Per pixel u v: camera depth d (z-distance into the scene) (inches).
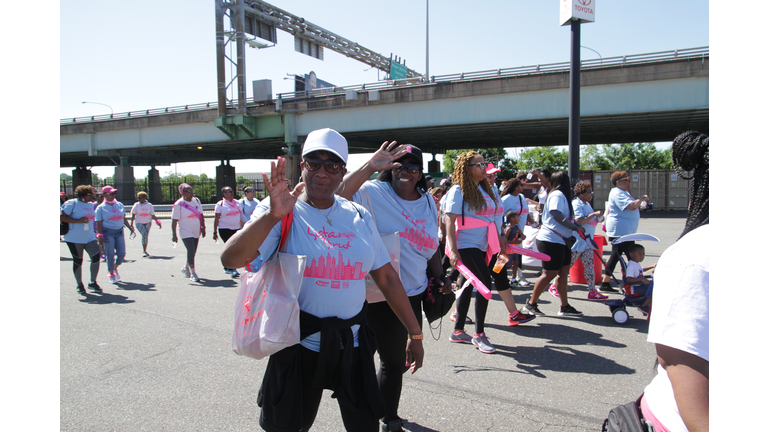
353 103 1058.1
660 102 778.8
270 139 1217.4
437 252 119.2
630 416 49.1
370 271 84.5
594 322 202.8
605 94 815.7
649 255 377.7
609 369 149.0
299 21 1278.3
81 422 116.8
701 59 741.3
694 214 48.6
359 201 111.5
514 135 1176.2
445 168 2048.5
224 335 188.4
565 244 201.0
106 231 299.1
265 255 71.9
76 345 175.8
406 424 114.9
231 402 127.7
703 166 47.7
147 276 331.3
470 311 225.8
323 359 71.7
